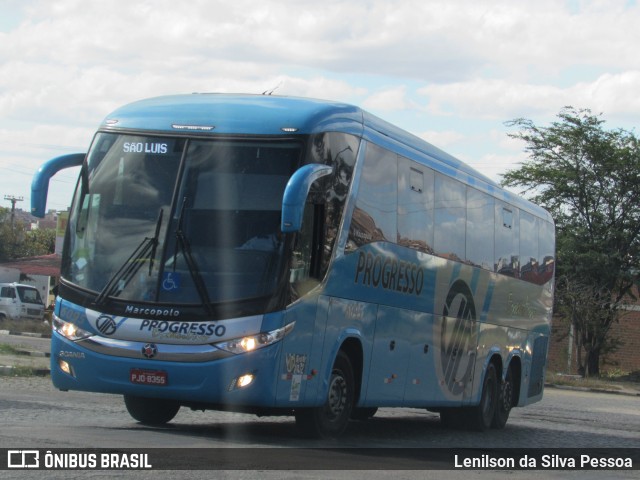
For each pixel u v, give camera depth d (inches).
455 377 700.0
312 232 488.7
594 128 2171.5
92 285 480.1
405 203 599.2
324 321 500.7
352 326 533.0
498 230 783.1
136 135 497.0
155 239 474.6
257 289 462.9
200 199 477.4
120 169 494.0
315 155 484.1
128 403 558.6
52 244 4244.6
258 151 481.1
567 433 786.2
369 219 547.5
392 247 579.8
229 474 367.2
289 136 481.4
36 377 879.7
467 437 693.9
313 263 489.7
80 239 490.6
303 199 450.3
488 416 776.3
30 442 411.8
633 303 2395.4
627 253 2165.4
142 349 465.4
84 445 415.5
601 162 2153.1
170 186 482.6
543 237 925.2
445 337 676.1
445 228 666.2
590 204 2188.7
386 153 570.6
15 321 2069.4
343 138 514.9
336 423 531.5
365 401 560.1
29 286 2369.6
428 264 637.3
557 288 2123.5
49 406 623.8
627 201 2171.5
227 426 597.6
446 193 668.1
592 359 2181.3
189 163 483.8
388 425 750.5
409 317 613.0
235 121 487.8
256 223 470.9
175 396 462.9
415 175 614.5
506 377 819.4
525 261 860.0
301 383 483.5
